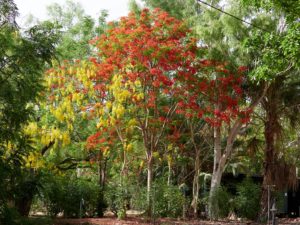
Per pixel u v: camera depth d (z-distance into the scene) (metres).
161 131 18.56
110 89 17.11
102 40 17.39
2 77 9.16
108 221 17.56
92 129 19.42
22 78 9.37
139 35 16.81
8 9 9.41
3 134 8.85
